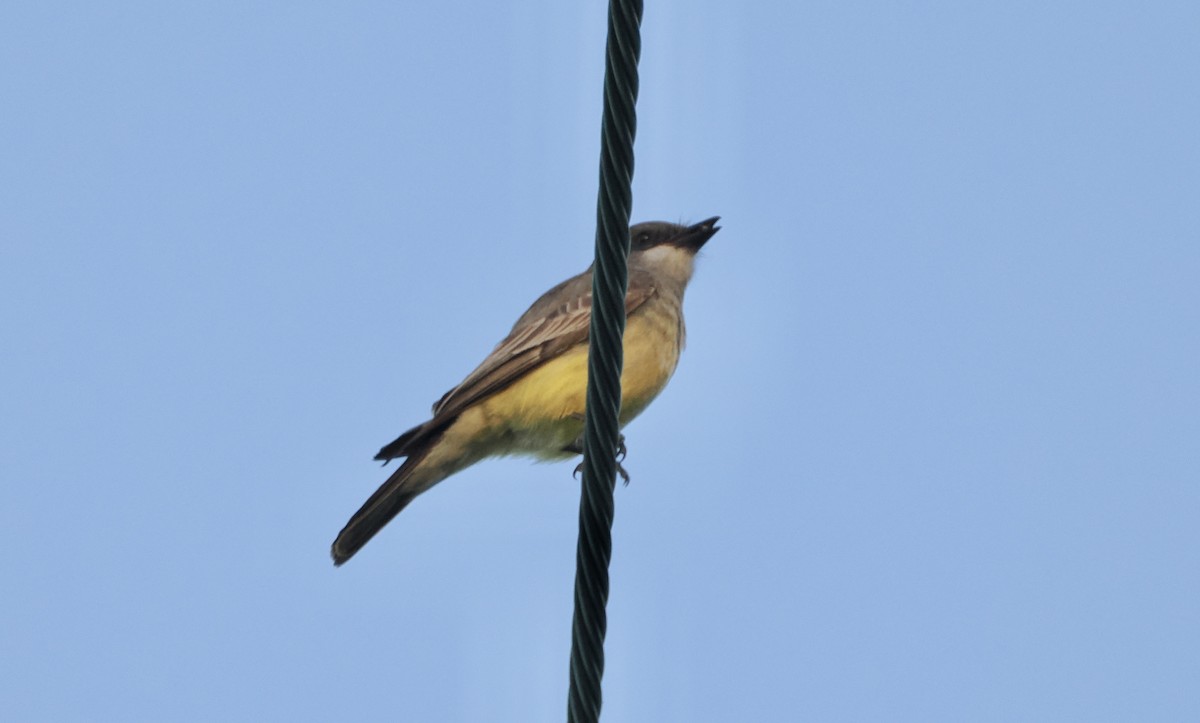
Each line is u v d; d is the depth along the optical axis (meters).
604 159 6.41
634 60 6.40
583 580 6.36
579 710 6.33
